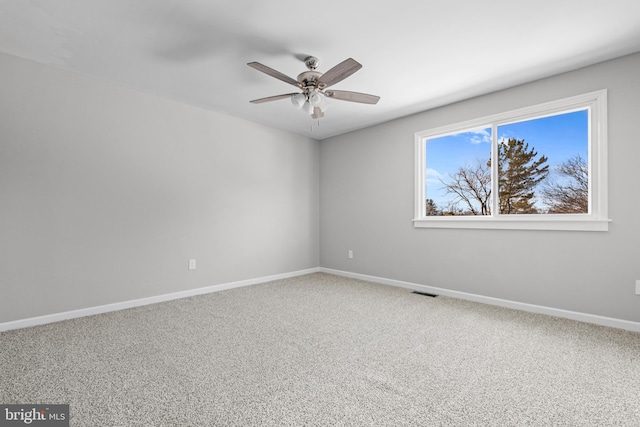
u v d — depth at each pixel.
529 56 2.46
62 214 2.67
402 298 3.37
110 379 1.68
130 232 3.06
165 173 3.31
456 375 1.74
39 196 2.56
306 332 2.38
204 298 3.38
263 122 4.15
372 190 4.26
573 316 2.67
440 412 1.41
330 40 2.24
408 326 2.51
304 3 1.84
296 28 2.10
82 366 1.83
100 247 2.87
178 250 3.40
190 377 1.71
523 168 3.08
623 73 2.44
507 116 3.05
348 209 4.58
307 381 1.68
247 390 1.59
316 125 4.28
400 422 1.34
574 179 2.79
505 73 2.74
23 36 2.18
